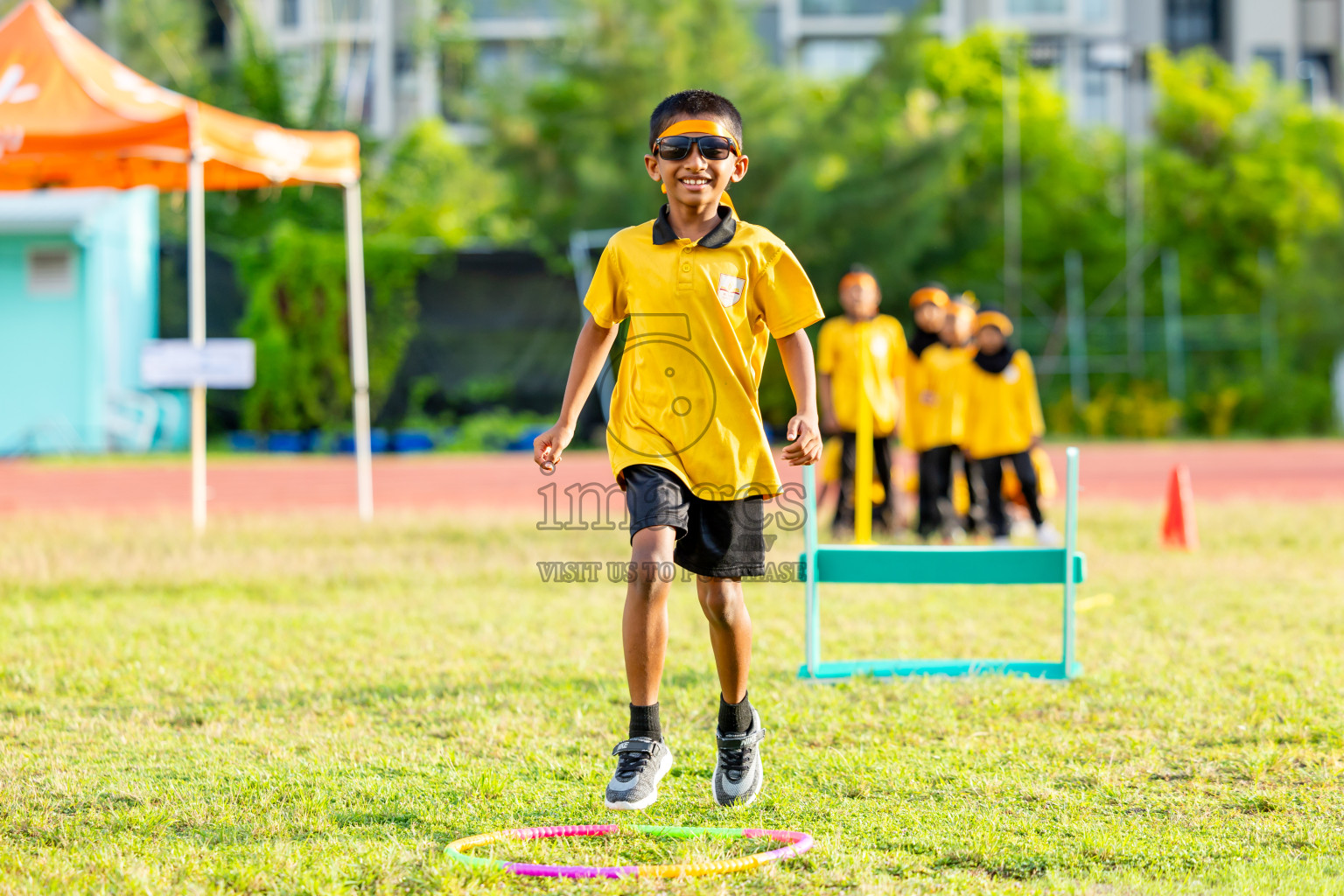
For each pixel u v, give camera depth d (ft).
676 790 43.50
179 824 39.68
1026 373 113.91
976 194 342.64
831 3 506.07
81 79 110.42
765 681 59.26
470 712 53.47
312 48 492.13
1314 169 386.52
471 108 349.82
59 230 245.04
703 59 332.60
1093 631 71.20
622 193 317.22
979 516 121.29
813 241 315.58
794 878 34.73
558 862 36.35
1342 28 533.96
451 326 264.72
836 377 116.37
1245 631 70.08
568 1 342.44
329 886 34.01
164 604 81.05
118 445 254.27
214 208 347.56
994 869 35.88
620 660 63.77
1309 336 336.29
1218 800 41.98
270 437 256.93
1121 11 513.86
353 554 100.99
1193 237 379.14
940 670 60.34
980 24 461.37
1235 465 223.51
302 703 55.67
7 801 41.55
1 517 128.36
